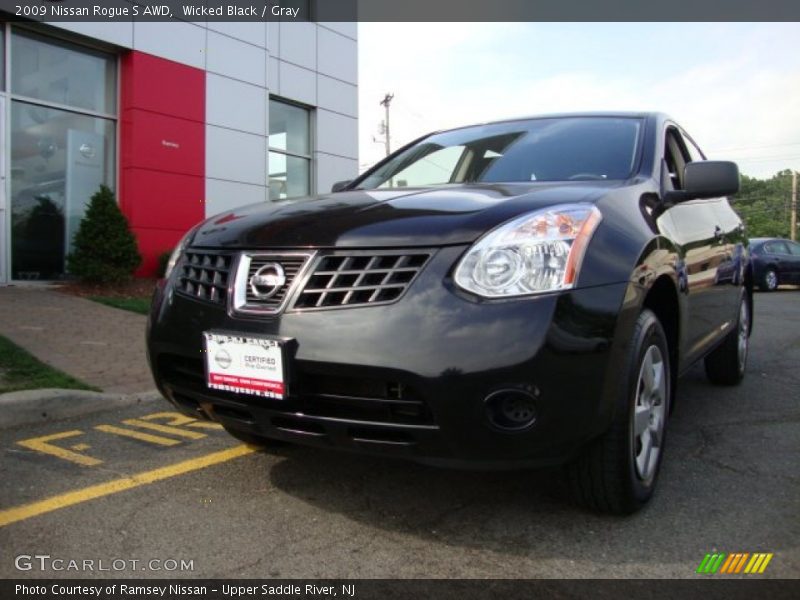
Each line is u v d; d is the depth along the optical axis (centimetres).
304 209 290
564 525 265
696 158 457
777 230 5375
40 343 614
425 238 242
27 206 928
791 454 351
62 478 325
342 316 238
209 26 1106
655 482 286
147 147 1030
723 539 252
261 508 286
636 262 256
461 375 223
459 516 275
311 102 1338
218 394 269
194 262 293
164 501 295
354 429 239
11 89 902
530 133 386
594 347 230
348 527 267
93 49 991
